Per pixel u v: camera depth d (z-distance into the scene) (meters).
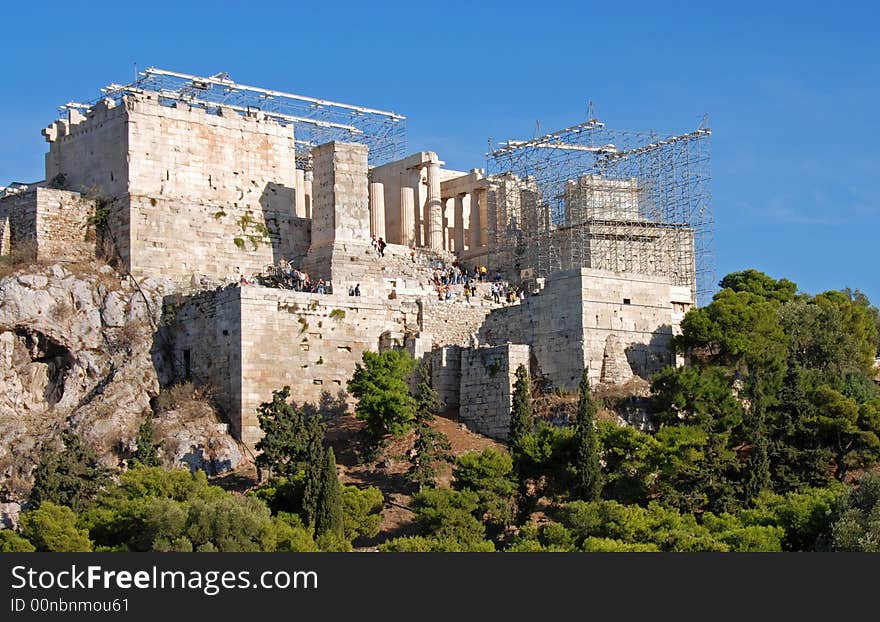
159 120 196.12
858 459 165.62
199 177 198.38
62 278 185.75
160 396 179.12
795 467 163.38
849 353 193.00
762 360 178.25
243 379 176.88
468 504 150.62
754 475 159.12
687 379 168.75
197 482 154.12
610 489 159.12
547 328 184.00
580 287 181.12
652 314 185.25
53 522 141.75
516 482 156.50
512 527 154.50
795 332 191.12
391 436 171.62
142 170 194.38
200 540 139.50
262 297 179.38
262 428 166.00
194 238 195.88
